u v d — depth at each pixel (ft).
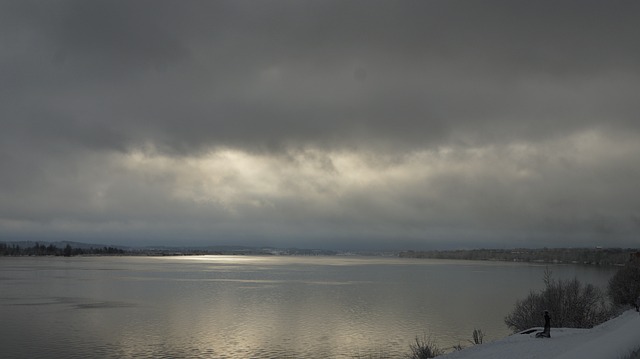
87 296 421.59
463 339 226.99
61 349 215.92
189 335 246.27
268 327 268.62
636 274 255.09
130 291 470.39
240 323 282.36
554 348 107.96
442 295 433.07
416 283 583.58
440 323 274.77
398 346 217.15
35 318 296.71
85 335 245.04
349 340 231.71
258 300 396.57
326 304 368.07
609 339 94.73
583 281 506.07
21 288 492.54
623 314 183.83
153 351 213.66
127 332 253.85
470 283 580.30
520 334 150.00
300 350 213.46
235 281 612.70
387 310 332.80
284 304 369.09
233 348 218.79
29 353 208.13
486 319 288.71
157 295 433.07
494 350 121.70
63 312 322.96
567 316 182.09
